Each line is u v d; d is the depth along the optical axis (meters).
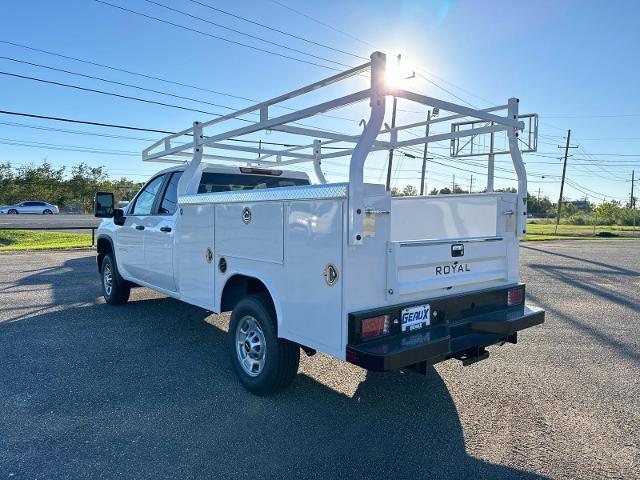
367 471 2.94
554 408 3.93
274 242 3.73
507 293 4.28
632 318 7.32
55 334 5.86
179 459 3.05
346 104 3.29
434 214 5.05
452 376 4.63
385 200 3.30
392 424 3.59
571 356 5.36
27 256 14.27
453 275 3.81
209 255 4.65
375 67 3.08
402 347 3.12
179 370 4.66
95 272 10.99
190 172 5.30
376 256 3.27
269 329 3.86
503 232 4.29
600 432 3.52
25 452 3.12
